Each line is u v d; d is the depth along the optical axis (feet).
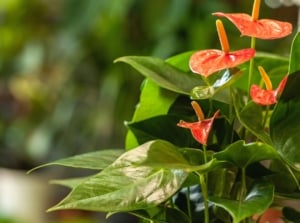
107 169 3.69
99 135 12.03
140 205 3.58
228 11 10.68
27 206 10.67
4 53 14.05
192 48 10.59
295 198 3.81
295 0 11.04
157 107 4.37
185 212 4.06
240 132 4.00
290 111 3.78
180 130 4.10
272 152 3.59
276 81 4.50
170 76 4.17
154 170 3.68
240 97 4.24
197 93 3.72
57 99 13.14
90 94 12.53
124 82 11.43
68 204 3.53
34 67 12.98
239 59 3.60
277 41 10.38
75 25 11.00
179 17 10.44
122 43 11.42
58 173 11.56
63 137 12.69
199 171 3.59
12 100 14.88
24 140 13.52
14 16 13.32
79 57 11.97
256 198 3.57
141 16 11.09
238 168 3.84
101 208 3.54
